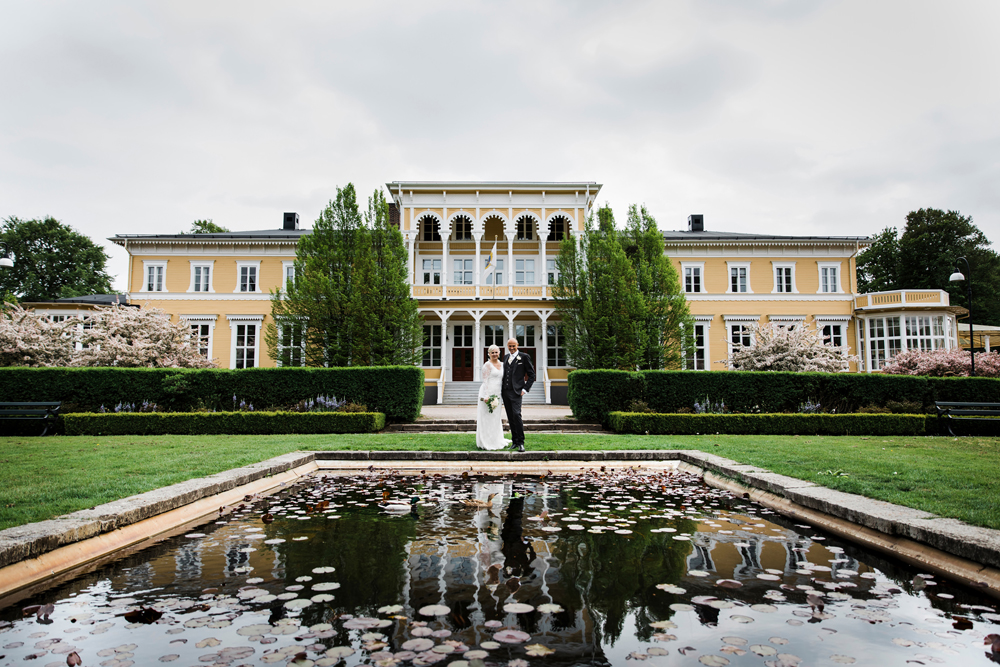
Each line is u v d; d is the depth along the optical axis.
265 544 4.06
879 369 24.48
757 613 2.77
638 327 18.80
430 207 26.53
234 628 2.56
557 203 26.59
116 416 12.28
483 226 27.00
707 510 5.32
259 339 26.22
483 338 27.84
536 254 28.84
